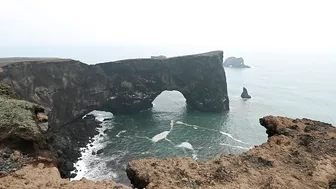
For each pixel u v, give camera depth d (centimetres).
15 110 1945
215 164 1355
